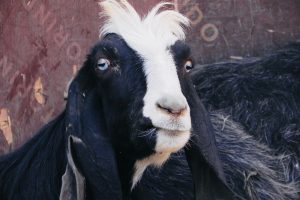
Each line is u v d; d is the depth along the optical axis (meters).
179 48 4.88
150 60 4.73
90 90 5.03
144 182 5.48
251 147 6.03
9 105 7.28
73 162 4.77
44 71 7.13
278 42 6.95
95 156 4.86
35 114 7.16
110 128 4.93
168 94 4.53
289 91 6.44
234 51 6.99
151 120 4.56
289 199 5.87
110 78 4.84
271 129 6.27
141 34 4.88
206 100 6.47
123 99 4.79
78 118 4.89
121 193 4.95
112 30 4.99
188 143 5.08
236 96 6.46
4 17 7.28
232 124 6.21
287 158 6.10
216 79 6.61
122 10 5.01
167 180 5.66
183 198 5.65
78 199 4.75
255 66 6.67
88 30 6.93
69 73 7.02
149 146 4.70
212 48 7.00
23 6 7.20
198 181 5.21
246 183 5.71
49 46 7.11
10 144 7.26
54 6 7.06
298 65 6.59
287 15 6.94
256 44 6.98
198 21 6.96
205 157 5.02
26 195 5.34
